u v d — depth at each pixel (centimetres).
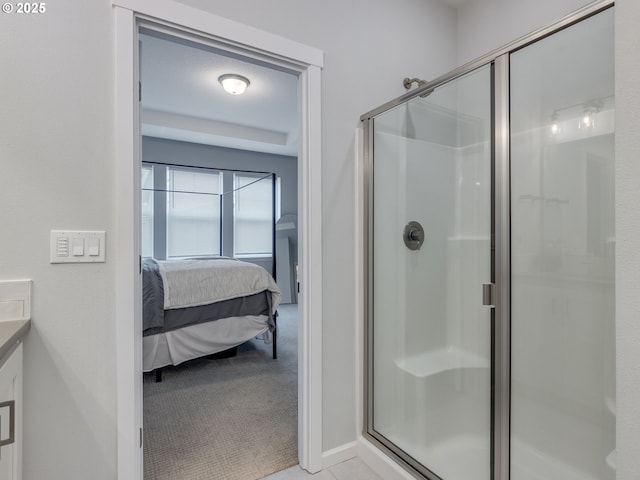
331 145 175
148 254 495
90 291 123
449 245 177
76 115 120
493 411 147
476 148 159
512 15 204
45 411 117
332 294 177
